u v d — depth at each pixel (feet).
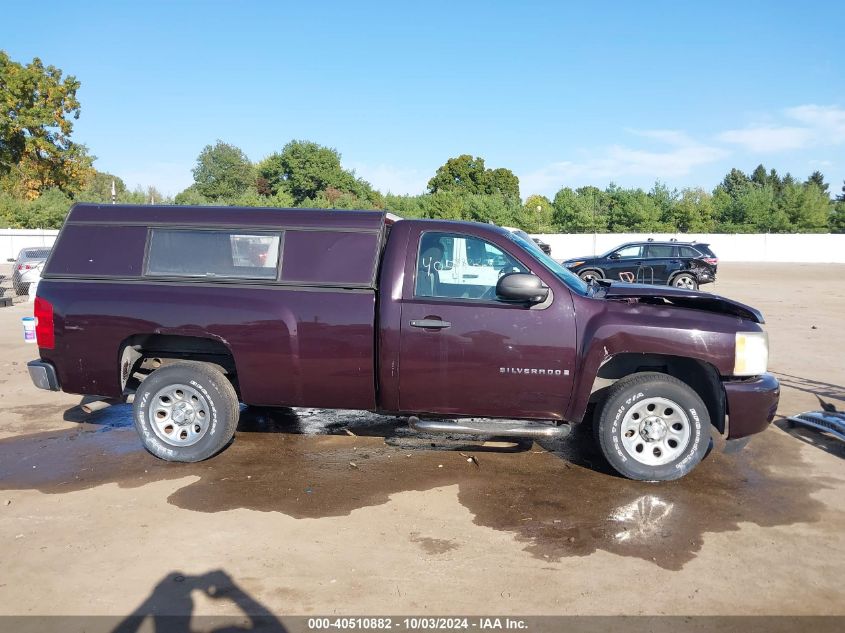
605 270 71.15
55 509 14.17
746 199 181.06
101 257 16.79
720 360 15.25
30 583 11.16
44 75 137.69
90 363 16.63
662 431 15.69
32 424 20.63
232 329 16.07
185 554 12.17
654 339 15.15
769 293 66.23
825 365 29.45
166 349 17.29
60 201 155.84
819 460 17.46
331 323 15.84
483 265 15.89
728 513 14.07
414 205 179.22
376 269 16.06
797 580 11.34
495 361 15.47
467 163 229.25
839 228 181.37
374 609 10.40
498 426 15.78
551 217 189.57
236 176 212.43
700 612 10.37
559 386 15.46
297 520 13.65
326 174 192.03
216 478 15.98
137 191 206.69
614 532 13.15
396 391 15.96
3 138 137.39
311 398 16.31
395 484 15.67
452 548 12.45
